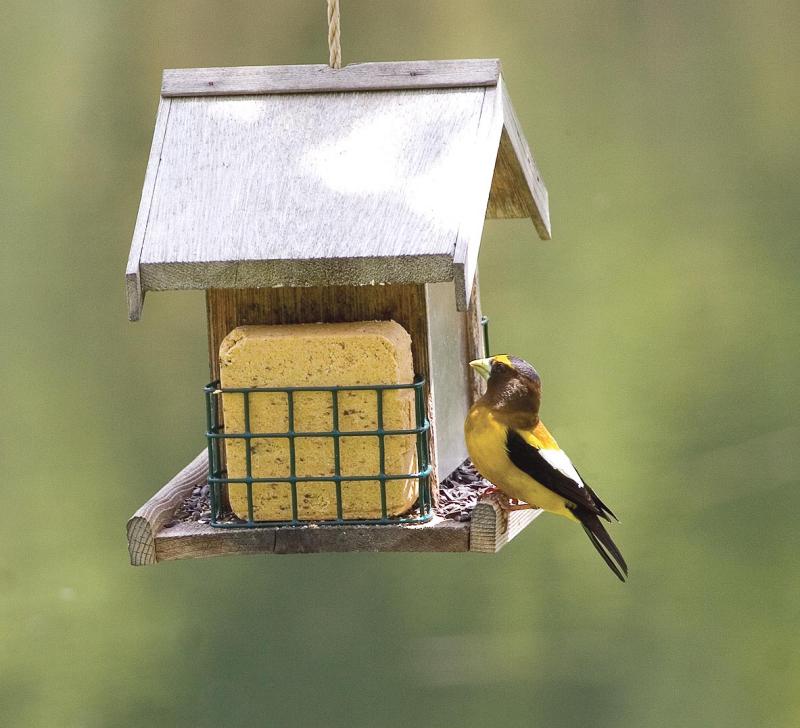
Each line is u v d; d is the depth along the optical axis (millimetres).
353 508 6926
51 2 15211
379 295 7195
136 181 15250
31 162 15125
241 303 7207
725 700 15031
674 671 15141
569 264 16438
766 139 16625
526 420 7207
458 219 6504
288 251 6445
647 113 16703
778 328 16250
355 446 6891
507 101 7609
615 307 16391
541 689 14922
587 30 16750
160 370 15172
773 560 15539
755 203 16531
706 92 16656
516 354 16250
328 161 6965
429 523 6926
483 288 16359
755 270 16391
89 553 14414
